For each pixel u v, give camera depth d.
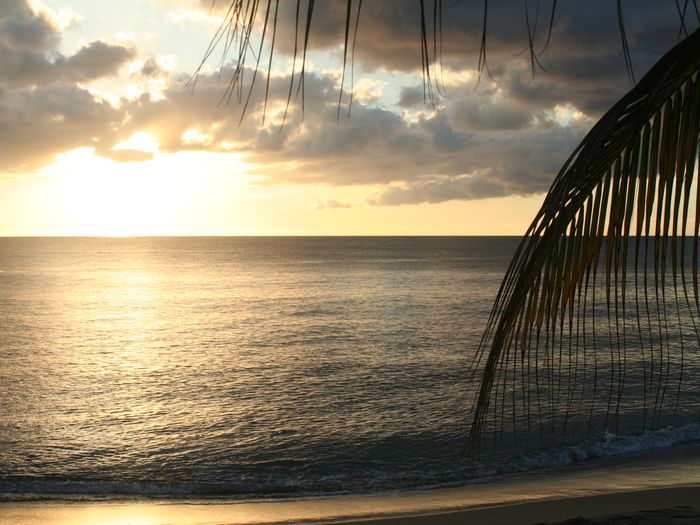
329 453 15.53
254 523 9.36
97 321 43.62
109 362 28.52
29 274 97.88
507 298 1.53
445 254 180.88
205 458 15.34
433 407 19.89
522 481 12.57
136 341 34.66
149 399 21.56
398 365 27.11
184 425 18.30
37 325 41.62
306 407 20.20
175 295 63.19
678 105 1.49
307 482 13.47
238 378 24.77
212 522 9.57
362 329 38.53
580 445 14.87
